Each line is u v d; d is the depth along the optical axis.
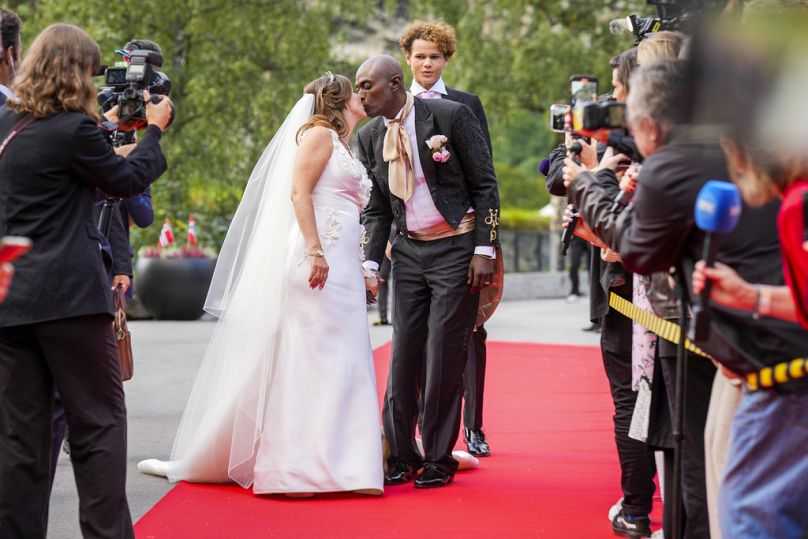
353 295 6.04
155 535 5.10
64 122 4.22
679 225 3.41
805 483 3.17
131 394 9.28
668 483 4.38
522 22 26.91
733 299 3.23
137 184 4.39
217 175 23.28
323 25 24.45
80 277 4.24
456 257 6.14
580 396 9.34
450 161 6.07
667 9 4.71
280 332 5.98
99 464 4.33
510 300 23.72
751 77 3.22
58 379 4.31
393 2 26.94
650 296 4.24
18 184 4.21
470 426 6.96
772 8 3.24
